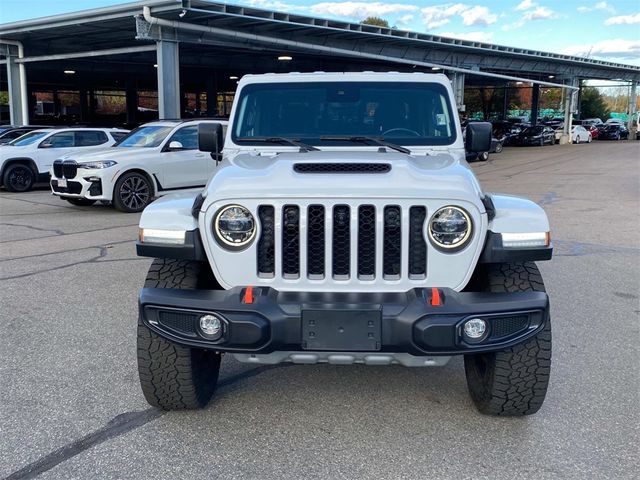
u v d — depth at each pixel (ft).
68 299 20.18
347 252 10.67
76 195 39.27
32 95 176.96
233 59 103.19
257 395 13.32
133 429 11.75
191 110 196.75
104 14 61.77
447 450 11.00
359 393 13.44
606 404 12.77
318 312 10.13
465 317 10.09
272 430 11.75
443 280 10.65
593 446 11.09
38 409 12.51
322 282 10.62
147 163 40.19
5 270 24.04
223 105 201.67
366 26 78.64
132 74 127.24
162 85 61.52
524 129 146.92
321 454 10.87
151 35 59.62
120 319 18.16
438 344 10.07
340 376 14.39
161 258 11.59
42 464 10.50
